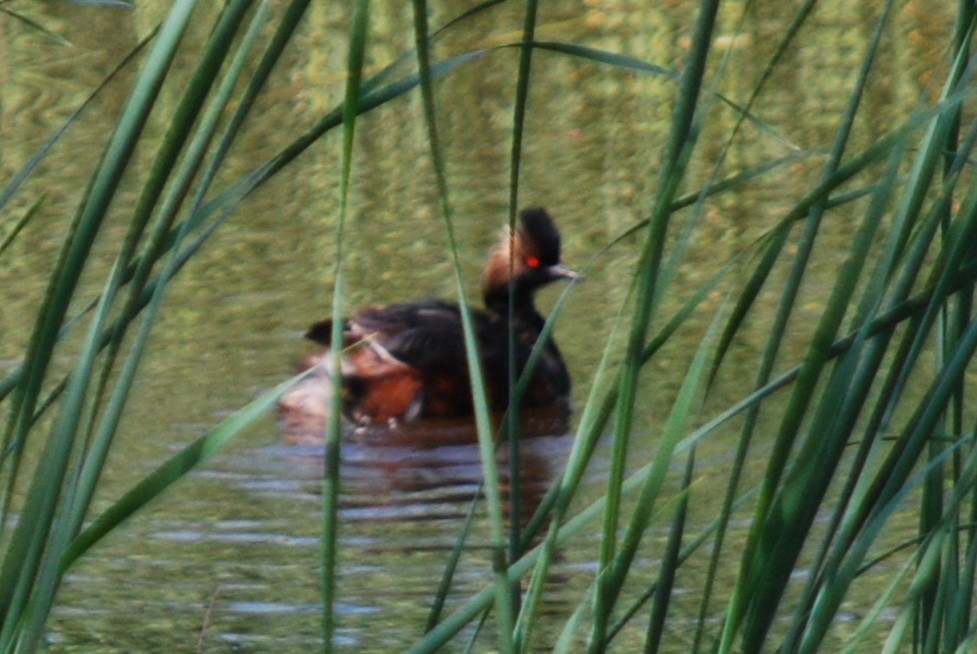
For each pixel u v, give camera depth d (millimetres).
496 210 20859
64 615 10195
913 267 4906
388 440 14867
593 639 4828
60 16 30844
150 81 4023
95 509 12258
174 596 10531
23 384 4285
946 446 5730
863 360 4848
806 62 26516
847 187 20281
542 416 15430
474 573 10859
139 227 4160
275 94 26266
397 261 19188
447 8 30609
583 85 26531
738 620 4941
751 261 5180
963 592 5227
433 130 4371
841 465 11938
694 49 4559
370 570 10969
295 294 18141
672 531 5086
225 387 15383
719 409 14062
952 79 5004
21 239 19938
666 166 4598
